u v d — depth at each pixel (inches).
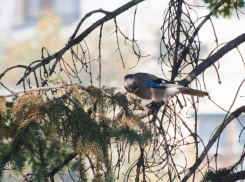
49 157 310.0
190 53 422.6
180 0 428.5
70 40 414.3
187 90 420.2
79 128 313.6
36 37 1397.6
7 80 1295.5
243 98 1250.0
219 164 1218.6
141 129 340.5
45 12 1492.4
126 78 493.4
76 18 1560.0
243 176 377.4
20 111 322.0
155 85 466.0
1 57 1336.1
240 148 1226.0
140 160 357.1
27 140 305.1
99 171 326.6
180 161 1083.9
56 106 313.1
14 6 1712.6
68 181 649.0
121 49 1316.4
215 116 1244.5
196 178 918.4
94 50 1288.1
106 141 325.4
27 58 1342.3
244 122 1238.9
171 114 397.7
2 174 302.2
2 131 326.6
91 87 349.1
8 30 1573.6
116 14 416.8
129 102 349.1
